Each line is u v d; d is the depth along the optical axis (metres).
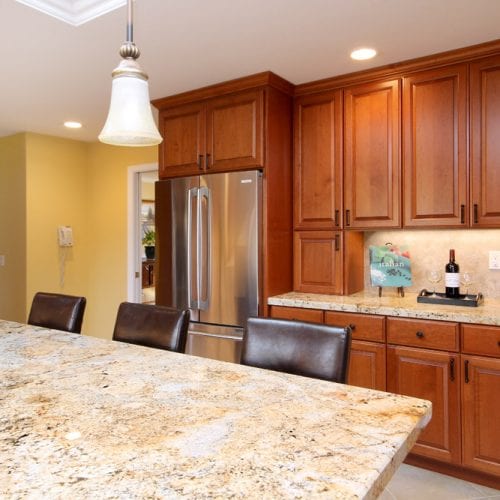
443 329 2.32
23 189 4.30
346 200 2.89
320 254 3.00
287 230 3.05
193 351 3.09
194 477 0.76
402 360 2.43
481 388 2.22
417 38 2.33
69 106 3.49
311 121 3.02
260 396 1.16
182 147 3.24
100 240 4.73
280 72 2.80
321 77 2.88
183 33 2.27
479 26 2.20
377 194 2.78
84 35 2.29
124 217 4.54
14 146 4.38
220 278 2.99
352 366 2.59
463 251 2.84
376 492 0.76
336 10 2.04
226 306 2.96
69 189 4.64
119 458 0.83
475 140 2.47
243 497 0.70
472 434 2.25
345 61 2.63
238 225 2.92
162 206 3.27
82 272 4.77
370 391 1.20
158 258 3.29
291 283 3.10
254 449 0.86
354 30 2.24
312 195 3.02
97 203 4.75
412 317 2.40
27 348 1.68
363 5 2.00
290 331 1.54
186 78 2.89
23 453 0.86
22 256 4.31
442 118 2.57
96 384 1.26
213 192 3.02
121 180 4.55
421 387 2.38
